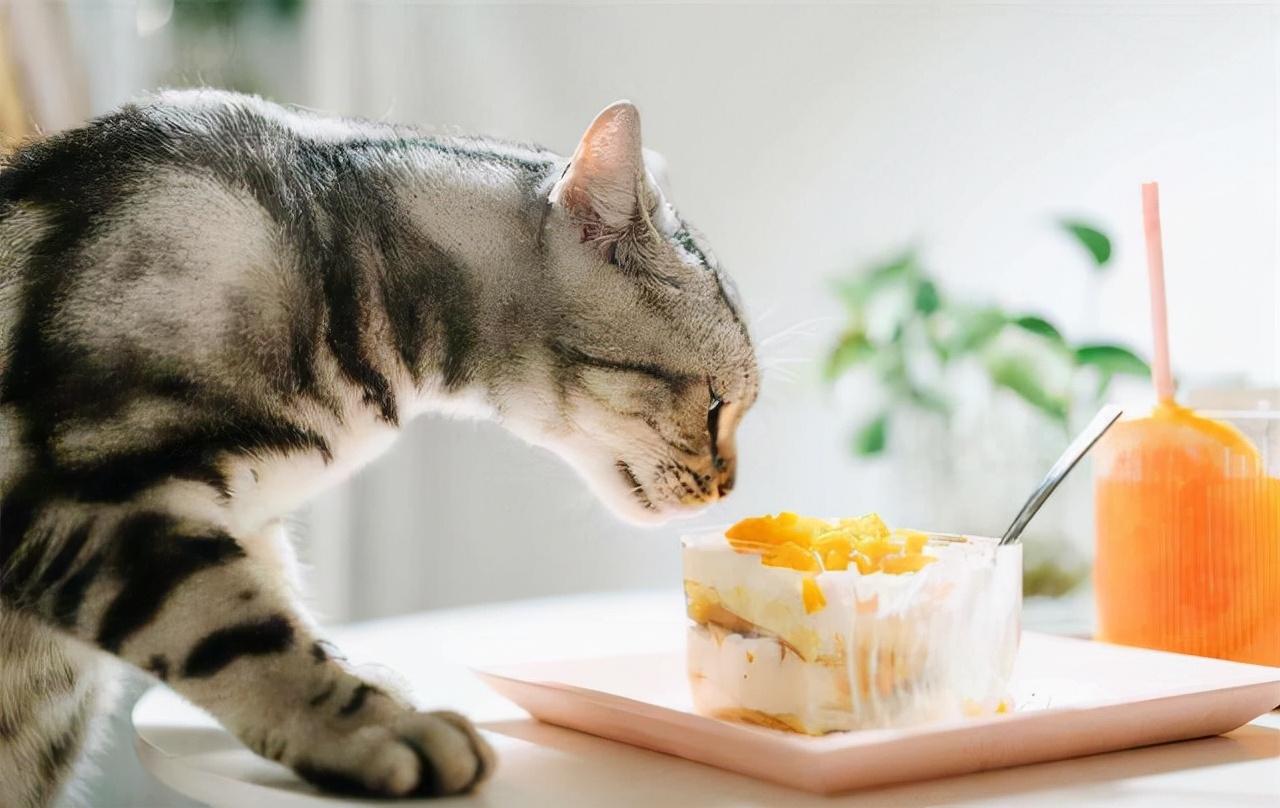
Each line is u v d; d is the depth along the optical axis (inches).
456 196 54.4
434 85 119.0
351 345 50.7
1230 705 42.4
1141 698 40.6
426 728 39.0
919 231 111.1
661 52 117.6
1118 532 53.3
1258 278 98.2
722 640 42.9
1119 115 104.3
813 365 106.7
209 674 41.4
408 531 120.2
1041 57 107.2
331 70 114.4
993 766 39.7
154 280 46.3
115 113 51.8
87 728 55.8
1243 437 52.2
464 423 119.2
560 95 119.6
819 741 37.0
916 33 111.1
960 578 42.1
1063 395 77.0
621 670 50.0
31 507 44.6
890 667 41.1
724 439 62.2
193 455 45.6
